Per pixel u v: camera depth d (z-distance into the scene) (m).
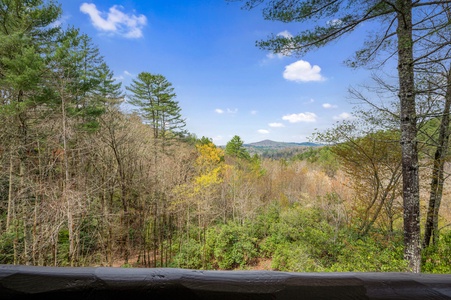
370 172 7.15
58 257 7.76
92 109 10.80
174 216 13.55
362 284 0.60
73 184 7.93
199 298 0.61
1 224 8.20
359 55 4.10
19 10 8.77
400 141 3.91
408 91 3.73
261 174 24.48
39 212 6.72
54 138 8.45
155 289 0.61
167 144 22.27
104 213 9.23
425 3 3.02
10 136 8.23
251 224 13.27
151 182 12.26
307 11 3.41
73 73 9.55
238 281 0.61
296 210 11.68
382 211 7.19
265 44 3.80
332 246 6.64
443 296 0.58
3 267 0.61
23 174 7.55
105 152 11.77
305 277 0.62
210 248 11.96
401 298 0.59
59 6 9.48
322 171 21.19
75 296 0.60
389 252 4.32
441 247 4.03
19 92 8.28
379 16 3.60
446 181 5.68
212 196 14.70
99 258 9.55
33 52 7.79
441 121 5.23
